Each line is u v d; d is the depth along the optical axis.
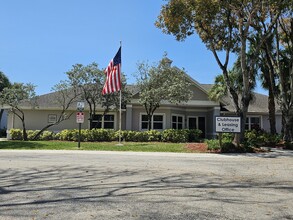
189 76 28.52
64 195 7.26
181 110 30.86
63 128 29.66
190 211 6.04
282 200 7.00
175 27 19.20
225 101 30.48
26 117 29.55
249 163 14.03
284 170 11.86
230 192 7.78
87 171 10.99
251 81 25.06
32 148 19.75
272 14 20.17
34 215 5.70
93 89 25.91
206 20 18.94
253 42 22.78
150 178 9.64
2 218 5.51
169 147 20.28
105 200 6.82
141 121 29.12
